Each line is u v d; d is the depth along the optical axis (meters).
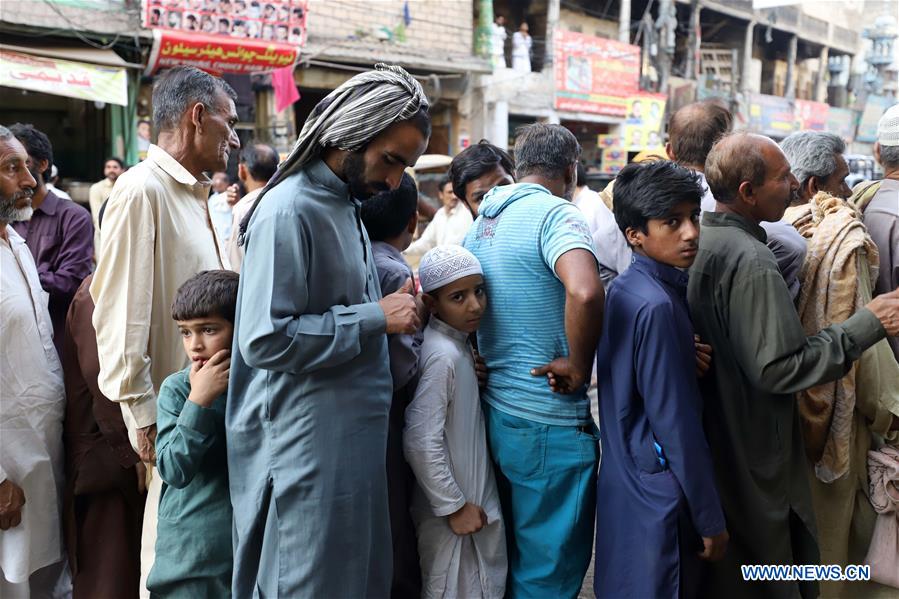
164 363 2.39
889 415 2.43
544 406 2.19
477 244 2.32
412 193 2.36
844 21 23.98
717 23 20.53
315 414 1.82
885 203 2.73
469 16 13.01
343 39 11.10
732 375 2.20
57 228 3.34
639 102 16.75
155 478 2.33
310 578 1.82
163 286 2.36
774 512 2.21
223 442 2.04
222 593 2.05
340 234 1.86
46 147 3.34
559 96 15.10
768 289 2.07
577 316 2.00
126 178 2.34
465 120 13.78
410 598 2.33
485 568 2.26
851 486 2.51
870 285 2.45
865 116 24.97
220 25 9.15
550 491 2.20
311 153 1.82
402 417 2.27
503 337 2.23
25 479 2.38
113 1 8.39
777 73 23.00
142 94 9.23
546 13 15.99
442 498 2.14
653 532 2.05
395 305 1.86
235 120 2.50
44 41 8.08
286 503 1.82
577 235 2.06
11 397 2.36
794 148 2.91
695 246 2.05
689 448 2.01
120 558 2.50
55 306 3.29
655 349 2.03
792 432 2.27
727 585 2.26
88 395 2.52
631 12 18.75
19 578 2.37
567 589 2.23
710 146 2.94
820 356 2.03
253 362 1.73
